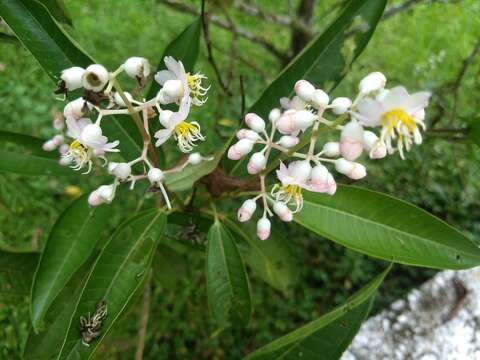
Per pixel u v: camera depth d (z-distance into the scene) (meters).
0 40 0.30
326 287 0.55
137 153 0.27
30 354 0.28
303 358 0.23
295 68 0.26
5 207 0.44
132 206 0.56
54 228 0.27
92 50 0.66
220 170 0.27
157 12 0.76
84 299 0.22
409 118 0.18
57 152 0.33
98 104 0.20
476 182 0.59
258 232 0.23
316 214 0.25
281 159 0.22
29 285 0.31
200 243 0.32
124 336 0.49
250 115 0.22
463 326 0.38
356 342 0.38
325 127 0.20
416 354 0.38
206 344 0.51
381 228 0.25
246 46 0.74
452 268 0.23
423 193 0.58
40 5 0.23
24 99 0.61
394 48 0.77
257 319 0.53
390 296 0.54
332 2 0.73
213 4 0.45
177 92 0.21
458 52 0.75
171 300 0.53
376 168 0.57
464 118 0.36
